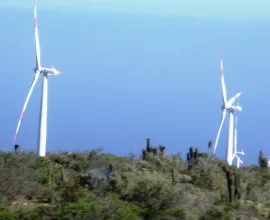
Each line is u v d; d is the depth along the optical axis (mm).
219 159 142875
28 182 100188
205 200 101750
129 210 91125
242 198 110875
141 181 101750
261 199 113250
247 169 138125
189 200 98938
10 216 86312
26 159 121625
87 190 102250
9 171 100188
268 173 138500
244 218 98375
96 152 139500
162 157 128000
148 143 135000
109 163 124000
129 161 128750
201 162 126500
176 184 109188
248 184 119188
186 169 124312
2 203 91688
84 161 131000
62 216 87125
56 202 95438
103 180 105812
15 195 97562
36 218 87125
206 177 118438
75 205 89188
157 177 105875
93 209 88500
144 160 126062
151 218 92312
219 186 116375
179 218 92938
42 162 120562
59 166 123812
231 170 125625
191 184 115188
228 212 98500
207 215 95500
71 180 108000
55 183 108562
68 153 139375
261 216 103812
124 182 102938
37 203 96375
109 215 88438
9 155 121062
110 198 95188
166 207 95875
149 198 97562
